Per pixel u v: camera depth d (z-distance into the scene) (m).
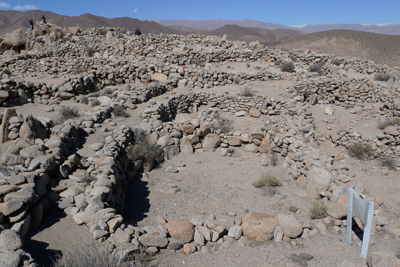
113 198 6.97
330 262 5.54
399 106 14.97
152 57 23.55
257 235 6.29
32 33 29.02
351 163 11.22
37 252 4.95
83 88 16.97
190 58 23.19
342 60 23.41
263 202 8.22
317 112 16.95
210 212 7.67
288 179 9.80
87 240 5.38
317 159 9.79
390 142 12.05
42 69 20.89
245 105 16.62
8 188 5.49
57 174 7.32
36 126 9.24
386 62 70.44
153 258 5.43
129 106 14.55
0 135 8.80
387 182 9.38
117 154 8.95
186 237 6.10
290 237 6.42
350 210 6.12
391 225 6.80
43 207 5.96
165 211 7.66
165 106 14.98
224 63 23.69
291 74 21.47
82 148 9.55
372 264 5.06
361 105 18.25
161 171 10.31
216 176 10.03
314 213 7.25
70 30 30.50
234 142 12.52
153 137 11.59
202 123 12.90
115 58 23.39
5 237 4.61
